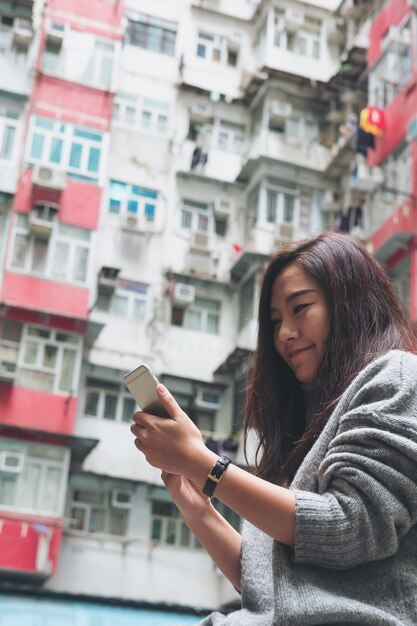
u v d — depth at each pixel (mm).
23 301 11469
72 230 12039
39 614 10414
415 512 1061
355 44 12766
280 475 1306
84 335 11633
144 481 11570
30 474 10828
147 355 12164
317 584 1056
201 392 12109
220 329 12594
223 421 12016
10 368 11141
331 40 13914
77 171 12336
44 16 12867
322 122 13562
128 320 12266
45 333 11492
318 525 1040
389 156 11195
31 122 12336
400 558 1076
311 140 13320
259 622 1140
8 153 12070
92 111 12719
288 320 1318
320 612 1019
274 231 12594
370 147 11391
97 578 10938
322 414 1228
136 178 12969
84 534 11117
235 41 13969
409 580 1063
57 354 11430
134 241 12641
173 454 1113
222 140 13609
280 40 13641
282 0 13859
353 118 12562
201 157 13211
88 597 10758
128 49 13547
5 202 11852
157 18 13812
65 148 12406
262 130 13219
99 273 12031
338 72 13109
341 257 1310
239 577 1347
